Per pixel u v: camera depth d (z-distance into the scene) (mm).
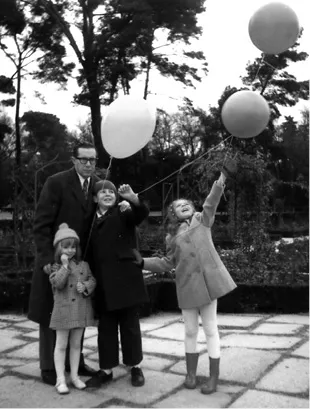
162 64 17266
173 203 3287
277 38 3188
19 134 17141
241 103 3020
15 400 2859
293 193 20422
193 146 23328
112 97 17109
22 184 7039
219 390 2973
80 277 3045
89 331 4461
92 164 3252
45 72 17109
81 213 3219
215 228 12484
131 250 3166
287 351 3773
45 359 3186
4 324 4867
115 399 2863
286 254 6352
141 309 5074
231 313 5344
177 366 3439
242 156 6484
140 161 18859
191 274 3016
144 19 15562
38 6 16391
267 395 2879
